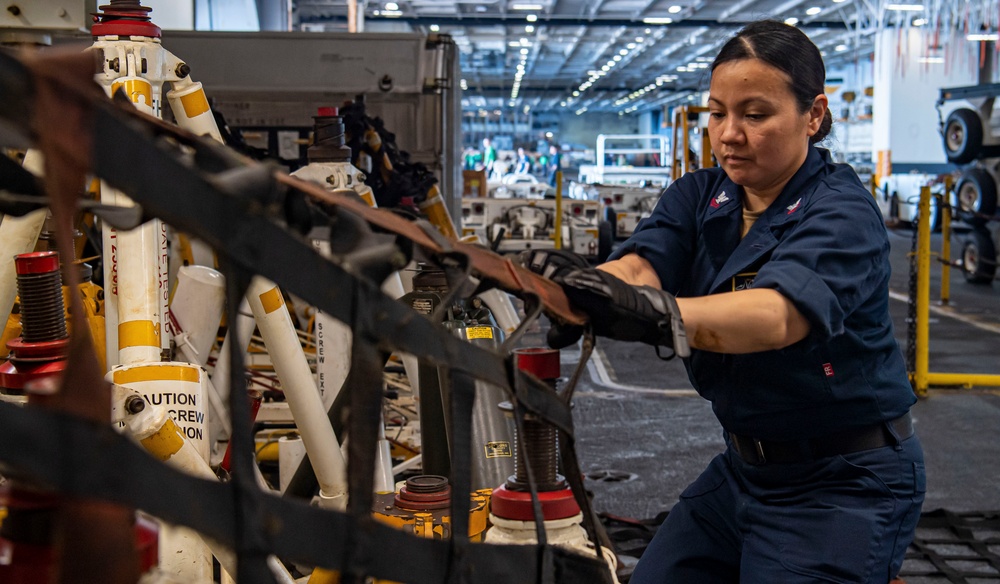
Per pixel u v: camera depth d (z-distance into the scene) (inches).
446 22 1135.6
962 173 564.1
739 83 71.0
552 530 52.5
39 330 52.4
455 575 36.7
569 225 527.8
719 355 77.7
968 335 375.2
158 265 79.8
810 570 72.7
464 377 37.6
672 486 192.2
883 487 74.0
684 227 82.9
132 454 26.0
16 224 79.3
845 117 1224.8
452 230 197.6
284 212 35.1
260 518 29.5
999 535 164.1
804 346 60.6
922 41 1077.8
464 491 37.2
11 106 23.1
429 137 246.2
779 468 76.3
